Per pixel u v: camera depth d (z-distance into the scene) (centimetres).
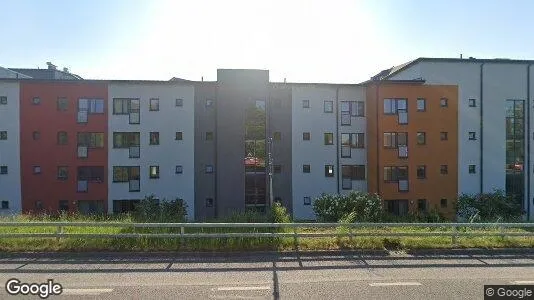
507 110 2956
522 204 2955
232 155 2755
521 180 2962
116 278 830
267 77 2788
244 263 957
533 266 947
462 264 962
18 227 1245
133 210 2680
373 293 742
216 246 1082
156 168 2747
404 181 2777
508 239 1196
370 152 2853
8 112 2639
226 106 2755
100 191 2705
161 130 2748
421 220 2350
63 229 1246
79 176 2691
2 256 990
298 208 2834
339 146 2880
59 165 2673
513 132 2961
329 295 730
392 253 1066
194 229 1270
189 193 2759
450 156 2839
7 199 2634
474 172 2892
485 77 2933
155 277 839
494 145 2920
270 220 1531
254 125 2780
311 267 927
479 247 1120
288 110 2836
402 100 2797
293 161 2834
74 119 2684
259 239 1130
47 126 2662
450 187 2834
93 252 1023
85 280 814
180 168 2755
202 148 2772
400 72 3194
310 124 2853
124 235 1082
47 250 1030
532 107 2975
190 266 927
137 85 2734
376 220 2052
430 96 2819
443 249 1101
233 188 2752
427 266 942
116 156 2717
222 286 780
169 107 2755
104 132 2711
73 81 2670
